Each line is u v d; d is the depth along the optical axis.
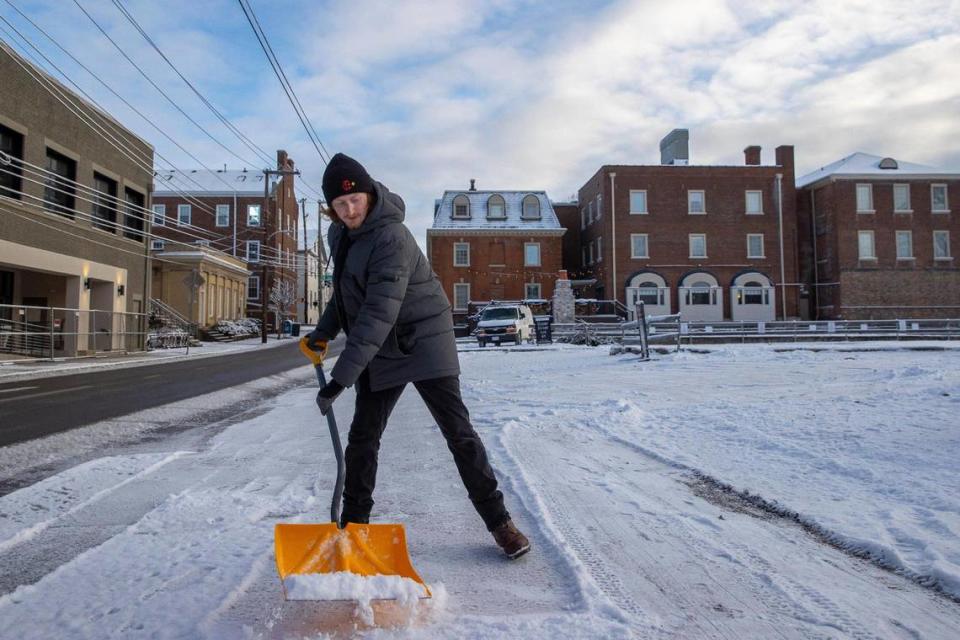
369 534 2.43
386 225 2.64
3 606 2.48
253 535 3.29
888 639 2.16
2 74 19.94
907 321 30.09
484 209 49.03
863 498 3.79
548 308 44.88
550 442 5.83
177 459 5.47
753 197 46.97
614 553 2.98
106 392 11.84
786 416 6.57
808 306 49.06
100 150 25.69
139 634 2.21
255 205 55.03
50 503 4.09
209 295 42.47
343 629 2.19
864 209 46.19
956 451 4.77
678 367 13.42
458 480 4.46
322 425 7.41
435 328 2.81
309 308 78.31
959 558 2.79
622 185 46.41
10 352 19.75
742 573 2.75
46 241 22.17
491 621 2.25
